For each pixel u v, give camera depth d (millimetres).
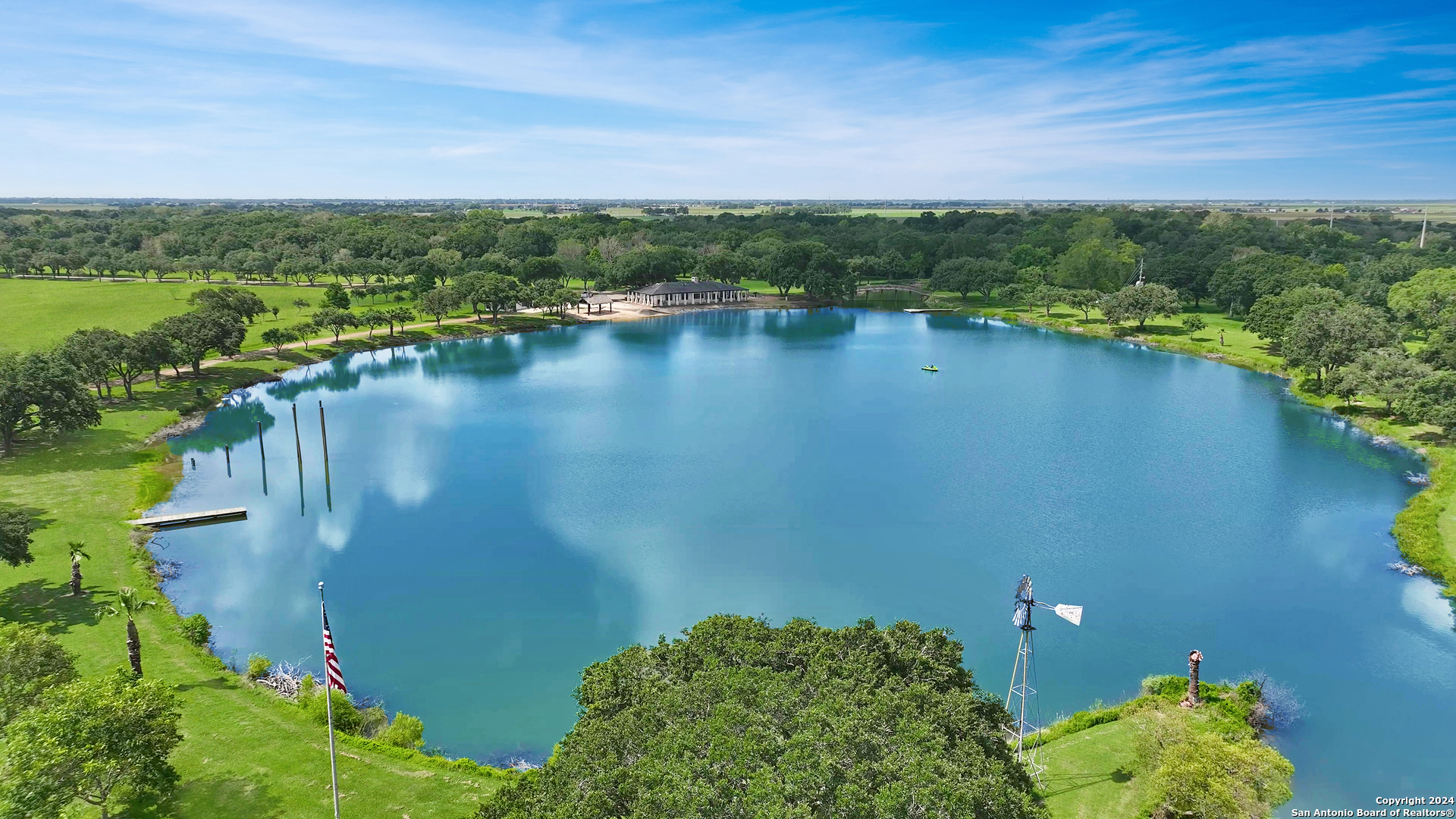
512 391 161500
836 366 188000
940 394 159250
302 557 87438
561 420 139500
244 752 52344
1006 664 68125
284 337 179250
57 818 37844
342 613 75812
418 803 48500
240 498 103375
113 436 121312
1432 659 68625
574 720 61125
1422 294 181250
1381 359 135375
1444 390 119438
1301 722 60062
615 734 38875
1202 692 60688
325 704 57344
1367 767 55000
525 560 86562
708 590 80188
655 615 75812
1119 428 135250
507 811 36719
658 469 114375
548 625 74125
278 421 138625
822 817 32438
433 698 63562
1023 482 109312
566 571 84188
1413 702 62594
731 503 101938
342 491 105938
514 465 116000
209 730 54375
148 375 156375
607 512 99188
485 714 61625
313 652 69250
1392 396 129250
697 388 164750
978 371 182000
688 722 38750
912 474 112562
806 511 99375
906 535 92562
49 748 38375
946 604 77562
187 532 93375
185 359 150500
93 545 84188
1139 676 66562
